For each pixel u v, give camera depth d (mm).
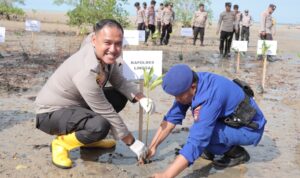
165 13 15766
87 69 3213
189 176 3537
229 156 3814
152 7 15836
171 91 3125
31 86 6855
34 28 11602
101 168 3615
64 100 3531
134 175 3508
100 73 3295
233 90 3383
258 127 3549
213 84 3207
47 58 10062
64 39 15633
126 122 5051
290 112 5855
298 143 4504
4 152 3895
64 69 3451
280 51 16000
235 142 3574
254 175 3602
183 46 15930
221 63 11148
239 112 3426
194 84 3154
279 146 4387
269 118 5488
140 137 3998
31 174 3439
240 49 9391
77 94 3510
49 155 3863
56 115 3514
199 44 17438
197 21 16281
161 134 3621
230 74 9164
